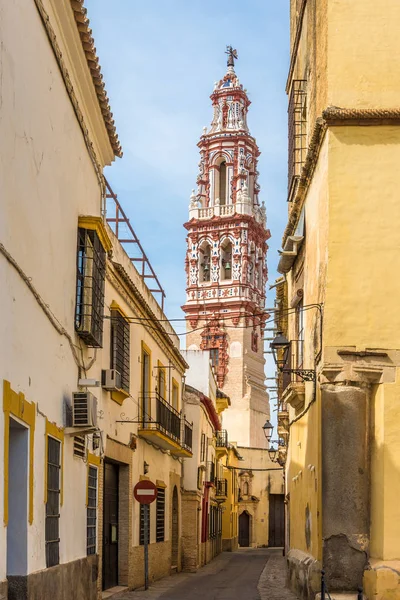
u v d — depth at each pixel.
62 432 13.77
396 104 15.82
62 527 13.59
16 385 10.43
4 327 9.79
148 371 26.48
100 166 18.91
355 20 16.05
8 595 10.58
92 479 17.41
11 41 10.28
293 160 20.31
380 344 15.39
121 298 22.12
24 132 11.05
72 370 14.88
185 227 90.25
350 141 15.70
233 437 86.69
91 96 16.11
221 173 91.75
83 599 15.05
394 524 14.70
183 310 89.62
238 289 87.88
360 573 14.95
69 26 13.66
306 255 18.66
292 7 23.28
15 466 11.03
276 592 22.58
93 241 15.77
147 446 26.56
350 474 15.16
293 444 22.22
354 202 15.61
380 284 15.49
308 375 17.06
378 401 15.30
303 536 19.28
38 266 12.01
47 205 12.70
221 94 91.56
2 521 9.53
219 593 22.92
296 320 20.80
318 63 17.11
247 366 88.12
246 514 77.38
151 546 26.86
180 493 35.78
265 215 92.75
